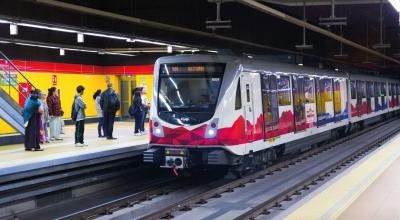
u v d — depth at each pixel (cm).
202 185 1295
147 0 2173
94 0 2117
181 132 1205
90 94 3008
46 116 1669
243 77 1253
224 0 1439
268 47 2470
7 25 2288
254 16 2491
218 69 1216
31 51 2528
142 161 1423
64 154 1328
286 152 1590
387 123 3531
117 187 1293
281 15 1456
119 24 2488
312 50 3189
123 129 2336
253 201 1082
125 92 3178
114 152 1308
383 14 2264
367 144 2066
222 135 1181
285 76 1547
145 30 2561
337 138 2330
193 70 1233
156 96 1254
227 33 2400
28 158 1247
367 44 2723
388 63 4491
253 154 1338
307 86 1758
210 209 1012
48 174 1105
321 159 1730
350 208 863
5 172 992
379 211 839
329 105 2034
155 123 1239
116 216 975
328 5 1906
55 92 1789
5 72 2109
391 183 1091
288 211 944
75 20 2303
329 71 2111
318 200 934
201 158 1215
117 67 3127
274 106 1445
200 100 1212
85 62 2959
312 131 1791
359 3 1800
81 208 1066
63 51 2512
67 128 2523
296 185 1164
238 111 1219
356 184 1086
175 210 985
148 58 3066
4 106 1570
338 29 2731
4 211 983
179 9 2198
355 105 2520
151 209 1038
